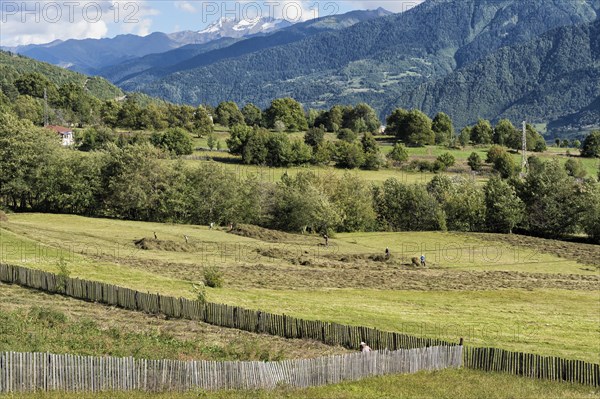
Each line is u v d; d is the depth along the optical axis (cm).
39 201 13438
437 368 4084
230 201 13288
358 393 3350
